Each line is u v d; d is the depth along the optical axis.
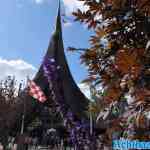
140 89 3.79
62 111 23.03
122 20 4.27
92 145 12.02
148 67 3.85
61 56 43.75
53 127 43.94
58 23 44.34
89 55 4.43
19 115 44.41
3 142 45.94
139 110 3.73
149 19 4.07
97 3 4.35
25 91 39.41
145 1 3.99
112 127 4.09
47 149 42.41
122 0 4.16
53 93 24.12
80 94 42.06
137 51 3.95
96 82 4.30
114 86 4.03
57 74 23.59
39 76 40.53
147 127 3.79
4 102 52.69
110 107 4.04
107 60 4.38
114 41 4.38
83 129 16.36
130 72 3.86
